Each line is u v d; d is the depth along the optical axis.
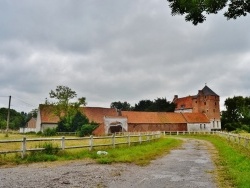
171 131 75.31
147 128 80.31
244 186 9.15
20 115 145.75
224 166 14.84
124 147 24.50
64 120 66.81
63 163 15.65
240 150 20.98
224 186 9.89
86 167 14.28
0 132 78.50
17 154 16.55
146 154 20.77
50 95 66.75
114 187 9.69
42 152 17.50
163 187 9.76
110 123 65.44
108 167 14.43
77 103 67.00
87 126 60.22
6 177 11.16
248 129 81.25
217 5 7.89
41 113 81.00
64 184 10.02
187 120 87.00
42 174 11.98
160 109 97.94
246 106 102.56
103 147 22.39
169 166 15.12
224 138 40.12
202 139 49.50
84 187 9.61
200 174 12.52
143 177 11.70
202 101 96.94
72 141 29.41
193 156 20.48
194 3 7.99
